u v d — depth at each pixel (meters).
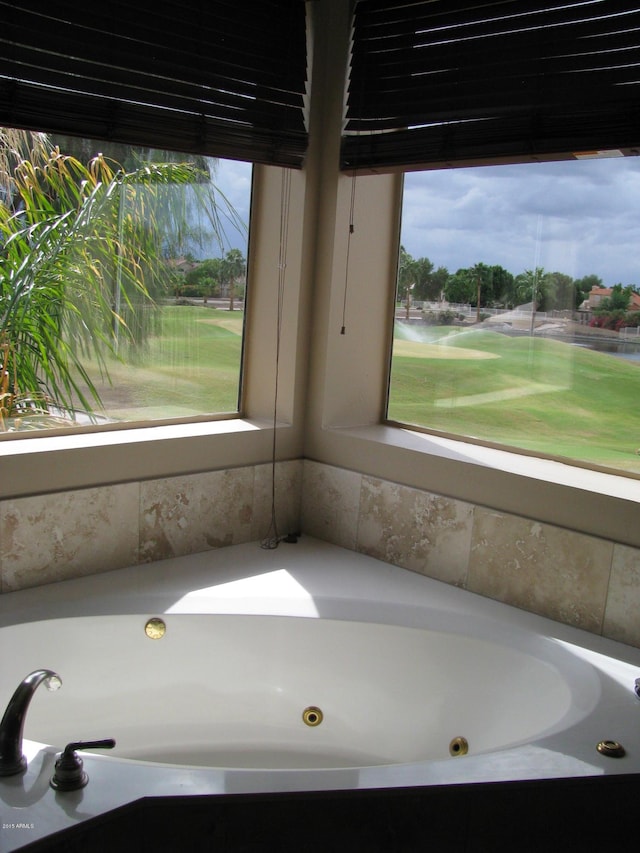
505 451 2.74
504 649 2.31
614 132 2.20
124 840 1.53
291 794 1.59
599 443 2.53
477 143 2.45
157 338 2.80
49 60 2.23
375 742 2.43
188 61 2.48
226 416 3.01
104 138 2.36
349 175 2.78
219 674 2.46
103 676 2.36
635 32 2.16
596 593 2.34
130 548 2.63
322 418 2.97
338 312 2.91
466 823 1.66
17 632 2.22
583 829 1.72
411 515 2.73
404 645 2.41
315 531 3.03
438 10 2.51
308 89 2.79
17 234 2.49
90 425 2.69
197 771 1.63
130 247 2.70
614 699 2.00
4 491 2.35
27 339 2.54
